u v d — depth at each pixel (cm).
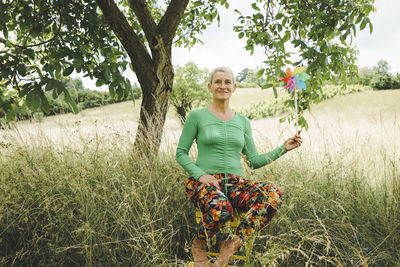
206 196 181
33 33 296
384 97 2902
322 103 2975
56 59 246
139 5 322
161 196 233
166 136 314
